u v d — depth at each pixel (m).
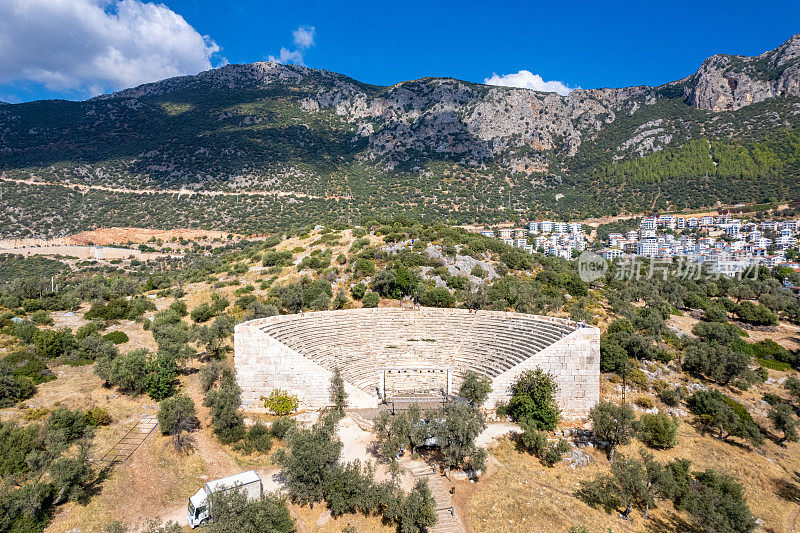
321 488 37.62
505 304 82.88
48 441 37.69
